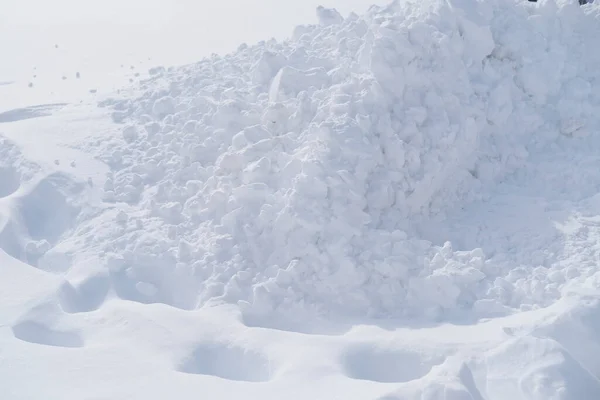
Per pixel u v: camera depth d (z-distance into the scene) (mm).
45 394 3600
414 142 5516
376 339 4148
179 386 3680
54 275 4879
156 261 5066
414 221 5508
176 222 5500
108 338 4223
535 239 5215
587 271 4688
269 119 5840
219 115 6121
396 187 5375
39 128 6910
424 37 5859
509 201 5746
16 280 4770
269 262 4891
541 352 3566
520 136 6301
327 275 4703
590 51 6836
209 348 4180
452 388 3264
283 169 5250
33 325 4367
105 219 5613
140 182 6051
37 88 13977
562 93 6504
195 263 4941
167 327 4297
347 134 5191
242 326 4352
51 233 5730
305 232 4840
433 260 4766
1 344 4059
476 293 4648
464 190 5867
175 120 6684
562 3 6926
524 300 4574
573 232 5199
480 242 5297
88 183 6016
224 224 5152
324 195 4930
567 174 5891
